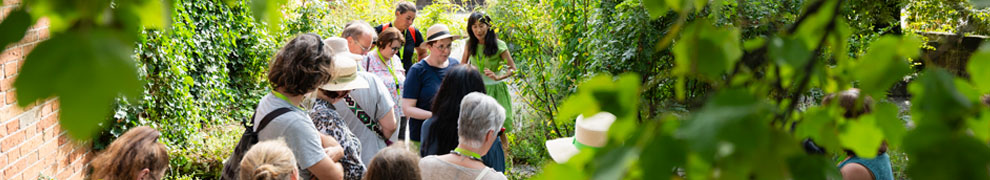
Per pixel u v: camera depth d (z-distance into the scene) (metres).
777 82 0.71
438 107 3.68
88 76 0.50
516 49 6.73
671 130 0.60
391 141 3.99
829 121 0.84
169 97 5.95
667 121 0.62
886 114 0.78
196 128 6.51
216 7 7.06
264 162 2.50
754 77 0.71
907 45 0.74
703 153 0.56
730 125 0.56
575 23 6.10
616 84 0.74
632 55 4.76
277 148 2.56
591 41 5.58
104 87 0.50
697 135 0.57
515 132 6.47
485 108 2.85
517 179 5.54
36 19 0.57
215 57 7.18
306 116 2.86
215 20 7.09
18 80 0.50
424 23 11.00
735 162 0.56
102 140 5.23
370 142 3.70
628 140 0.64
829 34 0.75
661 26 4.72
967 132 0.60
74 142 0.49
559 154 3.01
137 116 5.53
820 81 0.81
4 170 3.83
